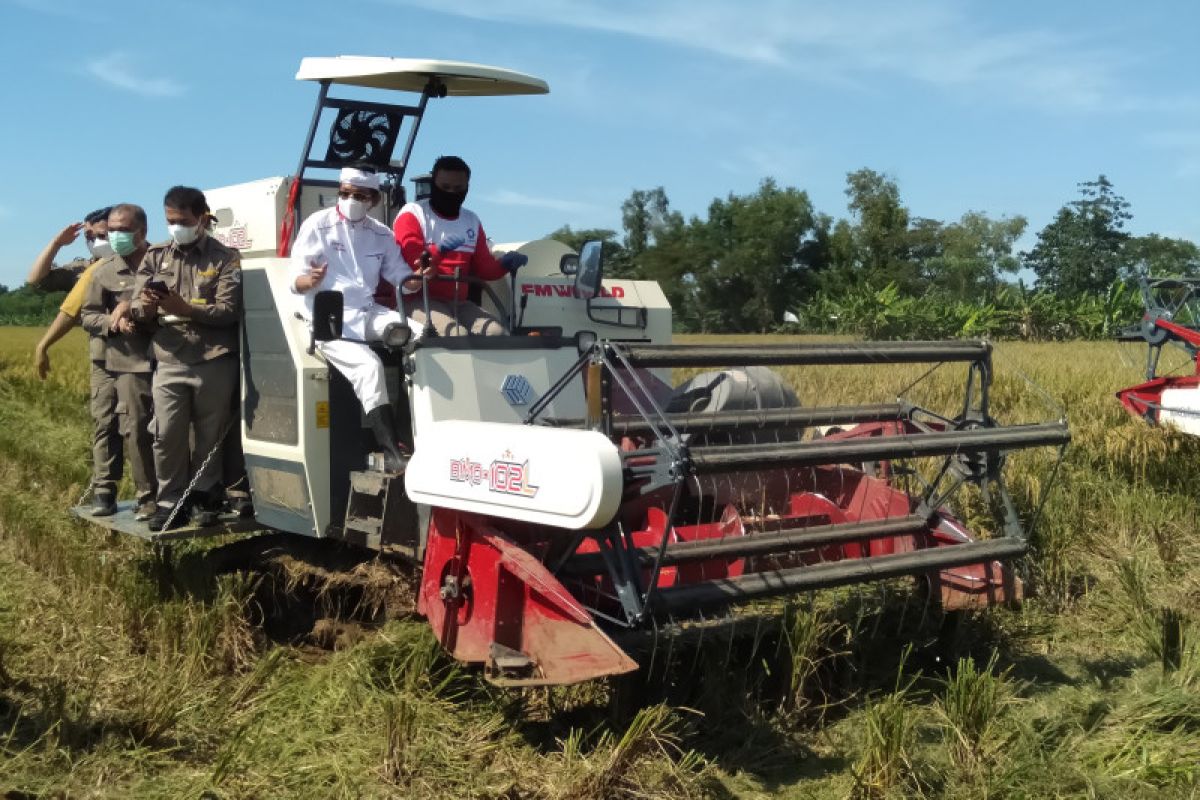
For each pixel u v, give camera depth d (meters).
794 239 78.62
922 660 5.86
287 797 4.29
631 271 82.75
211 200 7.52
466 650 4.76
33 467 10.38
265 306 5.97
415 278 5.74
